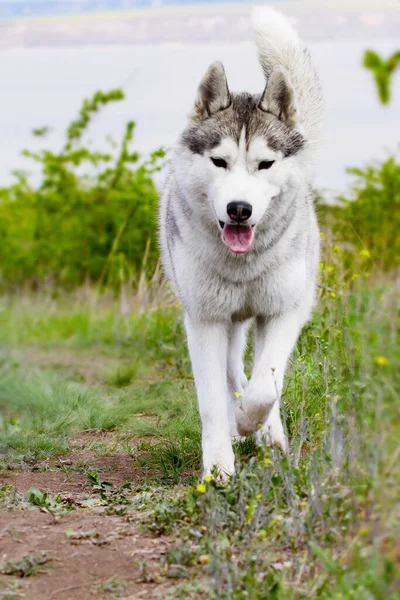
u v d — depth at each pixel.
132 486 4.54
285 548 3.38
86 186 13.97
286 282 4.57
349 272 6.80
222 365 4.60
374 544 2.75
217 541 3.43
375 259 9.40
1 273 15.05
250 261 4.45
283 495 3.76
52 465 5.12
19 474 4.88
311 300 5.28
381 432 3.05
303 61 5.44
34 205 15.04
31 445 5.50
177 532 3.64
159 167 7.21
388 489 2.85
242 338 5.47
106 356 9.51
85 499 4.31
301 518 3.43
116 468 4.99
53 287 14.27
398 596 2.50
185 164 4.45
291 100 4.45
